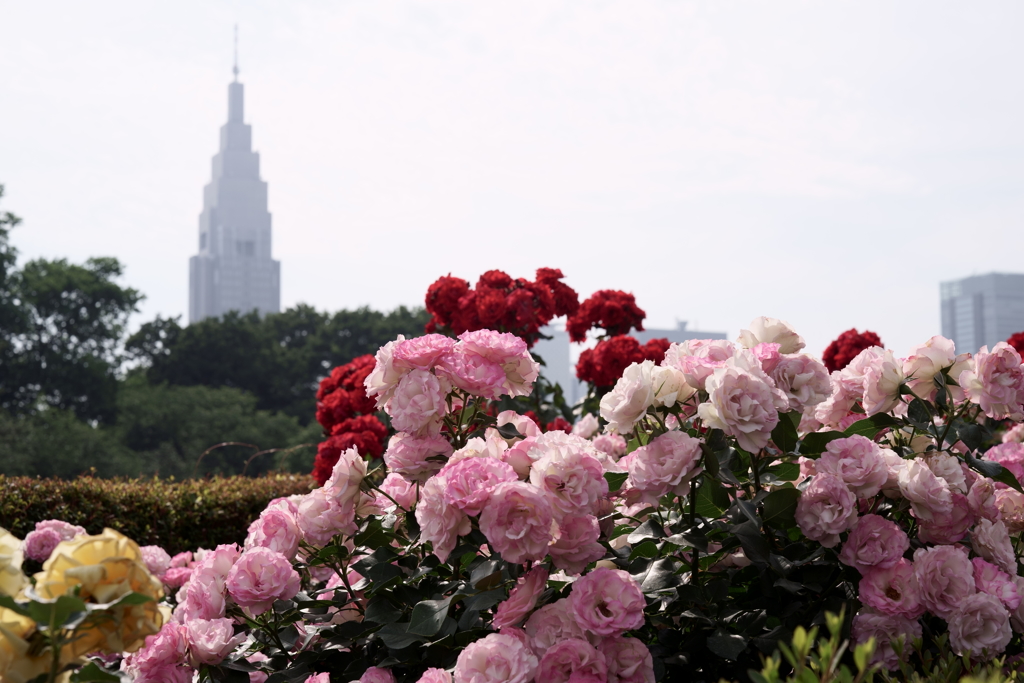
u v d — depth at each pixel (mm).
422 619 2105
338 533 2580
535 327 5344
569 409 5652
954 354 2486
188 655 2414
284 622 2662
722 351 2393
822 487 2094
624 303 6250
